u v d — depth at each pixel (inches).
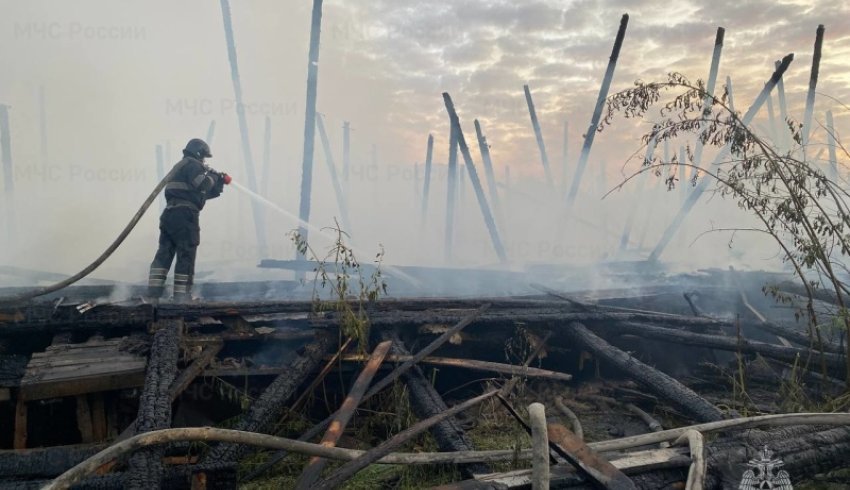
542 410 104.4
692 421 171.8
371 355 168.9
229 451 124.7
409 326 196.4
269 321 193.0
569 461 102.3
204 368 161.0
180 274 226.7
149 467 97.0
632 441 113.4
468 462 114.7
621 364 184.7
